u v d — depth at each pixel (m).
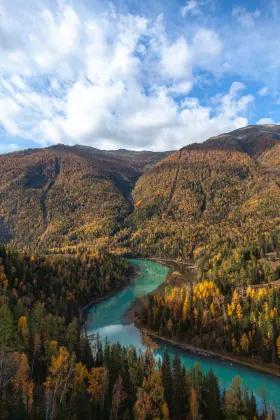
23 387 64.75
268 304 125.31
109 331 136.50
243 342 109.12
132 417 70.06
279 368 100.94
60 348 83.94
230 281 165.88
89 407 66.06
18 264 162.75
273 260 196.75
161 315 137.50
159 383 78.38
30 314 112.62
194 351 115.19
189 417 71.88
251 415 71.12
